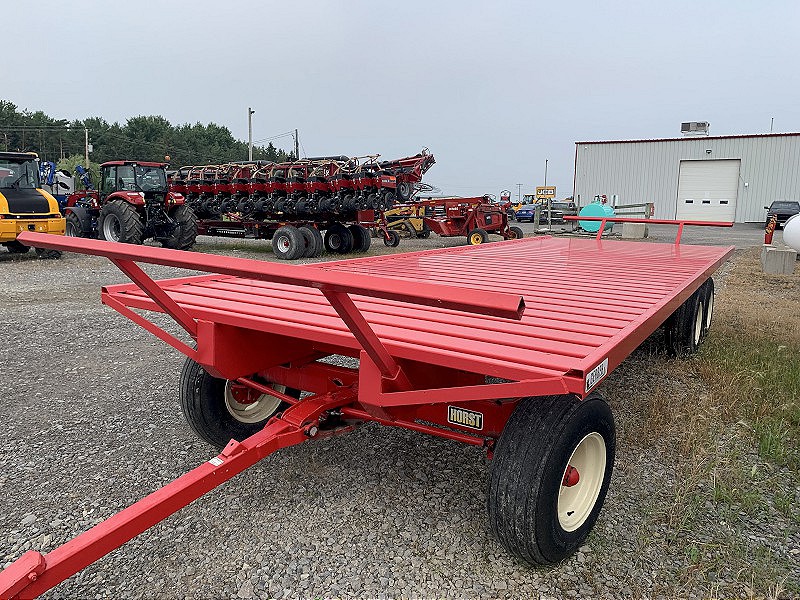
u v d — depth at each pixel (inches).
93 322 254.8
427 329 93.3
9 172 456.4
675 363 191.2
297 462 124.6
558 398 85.1
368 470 121.3
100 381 176.6
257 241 706.8
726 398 156.6
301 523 102.7
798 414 143.3
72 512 106.0
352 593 85.5
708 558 93.0
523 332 91.3
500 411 93.6
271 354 113.4
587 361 73.4
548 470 81.0
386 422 100.7
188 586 87.2
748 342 217.3
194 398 119.8
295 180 512.4
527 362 74.3
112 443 133.9
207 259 73.5
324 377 114.7
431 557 93.4
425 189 548.7
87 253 86.2
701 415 139.8
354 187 498.0
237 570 90.5
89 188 609.6
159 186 542.9
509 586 86.9
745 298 325.4
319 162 513.3
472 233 616.1
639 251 262.7
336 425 103.0
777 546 96.8
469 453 129.1
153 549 95.7
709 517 104.7
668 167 1407.5
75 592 85.8
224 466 82.5
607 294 130.8
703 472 119.3
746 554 94.4
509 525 82.7
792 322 256.4
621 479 118.0
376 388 85.4
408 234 724.7
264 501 109.6
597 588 86.5
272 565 91.6
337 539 98.1
